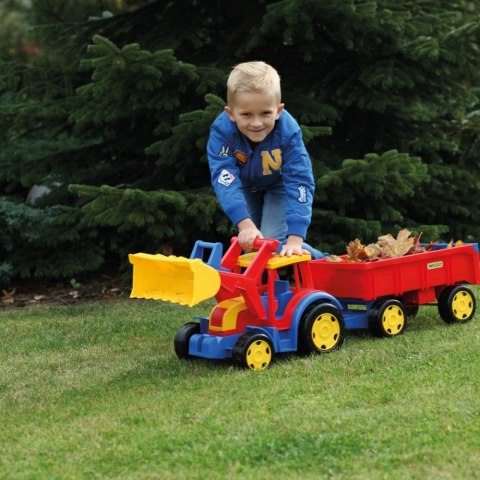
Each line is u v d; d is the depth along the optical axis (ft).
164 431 13.46
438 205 31.53
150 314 24.45
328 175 26.20
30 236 28.81
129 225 26.32
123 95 27.12
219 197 18.20
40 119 30.14
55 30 31.50
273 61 30.89
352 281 19.22
